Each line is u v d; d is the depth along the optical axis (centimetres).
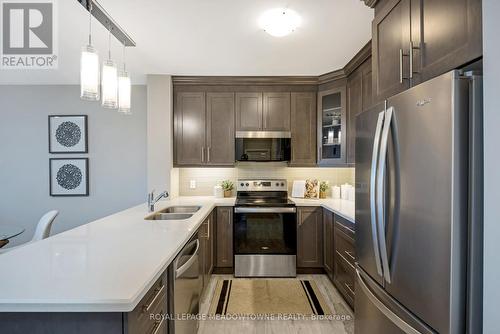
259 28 230
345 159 329
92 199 391
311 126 365
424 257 109
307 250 340
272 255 335
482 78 95
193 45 263
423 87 109
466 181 96
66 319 99
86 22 222
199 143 365
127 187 391
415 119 114
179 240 164
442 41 114
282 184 388
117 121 390
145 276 112
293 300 279
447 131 98
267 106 366
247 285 314
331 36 245
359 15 211
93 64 172
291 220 334
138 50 274
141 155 390
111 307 94
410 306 118
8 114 386
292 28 225
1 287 103
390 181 130
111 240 164
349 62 306
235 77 357
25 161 388
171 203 329
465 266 96
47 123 387
